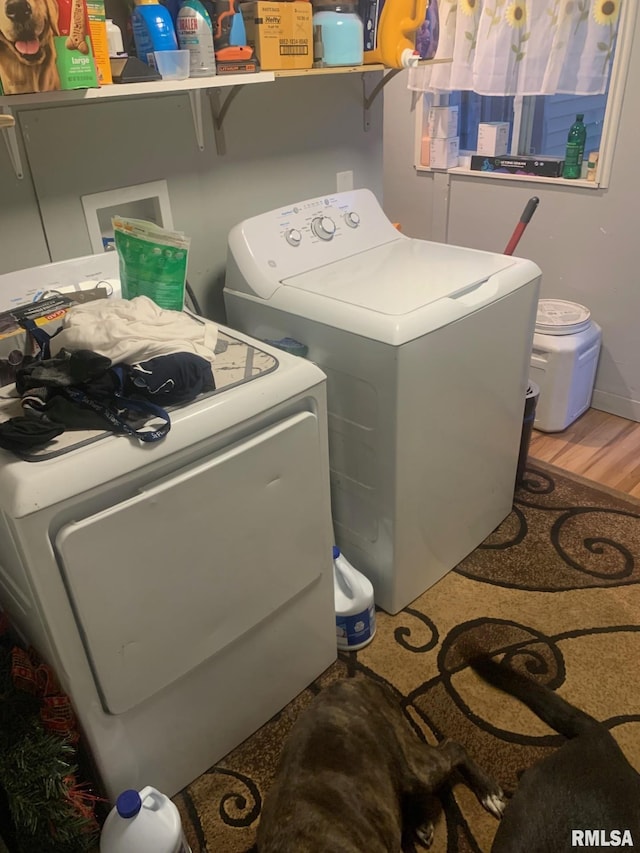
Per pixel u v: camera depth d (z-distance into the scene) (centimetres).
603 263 260
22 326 134
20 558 108
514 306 176
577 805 131
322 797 117
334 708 134
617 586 191
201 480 119
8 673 128
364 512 176
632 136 235
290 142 202
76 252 165
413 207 322
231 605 135
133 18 146
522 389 197
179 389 119
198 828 139
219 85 152
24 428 107
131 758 132
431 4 192
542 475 242
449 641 177
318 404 138
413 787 132
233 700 148
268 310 173
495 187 284
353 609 169
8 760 118
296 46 166
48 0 118
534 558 203
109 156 163
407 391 152
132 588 116
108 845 118
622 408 276
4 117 115
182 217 183
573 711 152
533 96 276
